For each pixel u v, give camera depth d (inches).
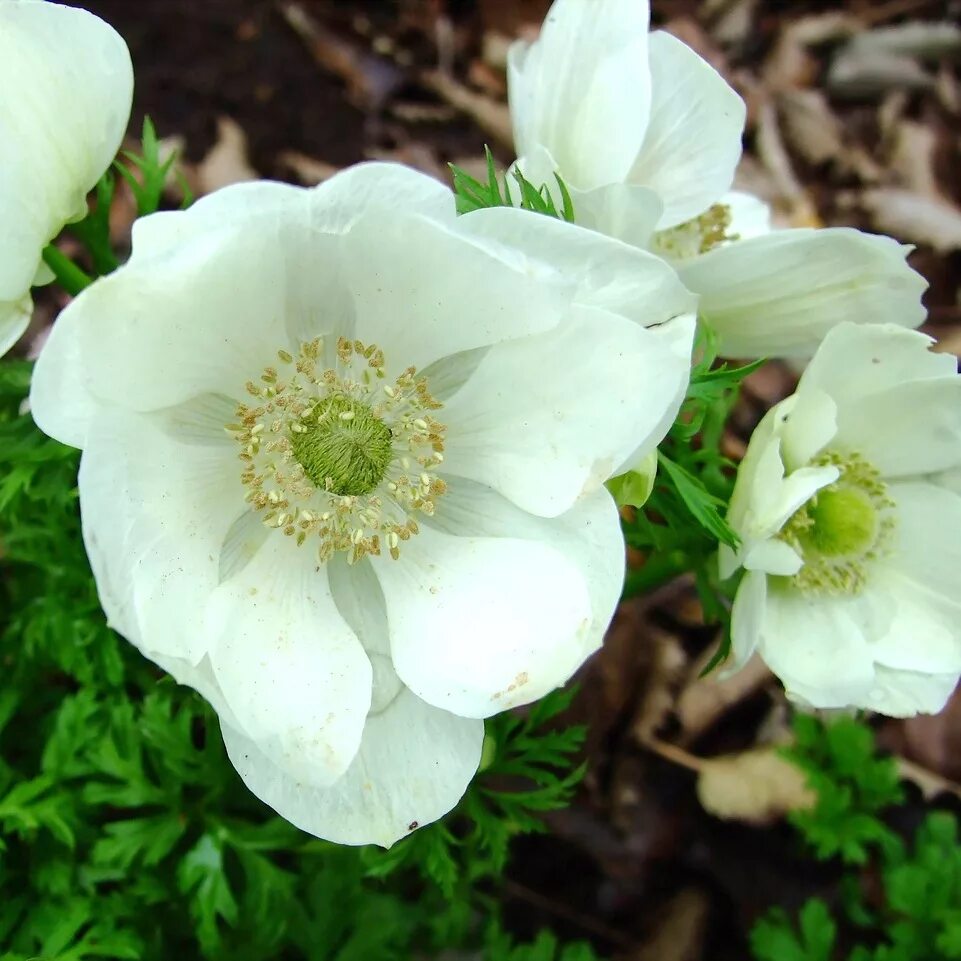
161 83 11.2
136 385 4.4
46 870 6.4
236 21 11.6
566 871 8.8
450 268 4.5
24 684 6.9
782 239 5.5
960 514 5.8
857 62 12.8
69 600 6.5
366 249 4.6
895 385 5.6
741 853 8.8
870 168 12.3
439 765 4.8
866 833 8.1
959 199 12.2
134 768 6.5
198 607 4.5
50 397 4.0
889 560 5.9
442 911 7.3
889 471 5.9
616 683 9.1
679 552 5.9
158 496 4.4
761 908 8.7
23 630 6.9
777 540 5.5
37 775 6.8
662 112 5.8
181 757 6.4
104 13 11.3
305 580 5.1
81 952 6.0
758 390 10.4
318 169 11.2
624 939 8.6
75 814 6.5
